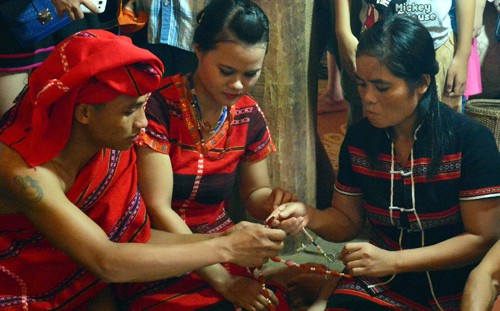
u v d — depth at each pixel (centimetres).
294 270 272
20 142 189
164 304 223
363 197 245
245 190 258
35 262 205
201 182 237
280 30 300
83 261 197
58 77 183
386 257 220
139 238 217
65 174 197
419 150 221
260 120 246
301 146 319
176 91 230
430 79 215
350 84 355
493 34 481
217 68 216
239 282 227
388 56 207
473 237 222
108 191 209
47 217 192
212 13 214
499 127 339
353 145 234
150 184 228
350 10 340
